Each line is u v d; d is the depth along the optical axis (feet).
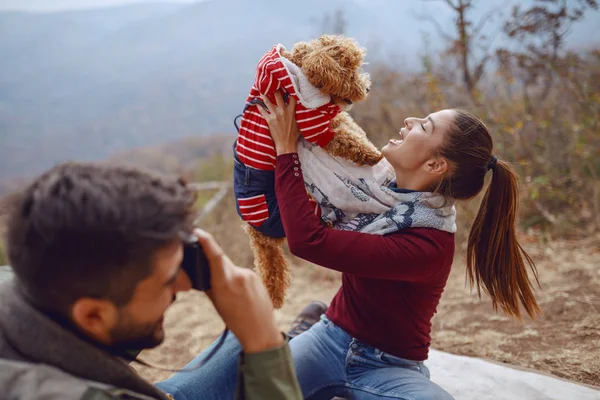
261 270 6.61
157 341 3.76
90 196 2.94
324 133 5.66
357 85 5.67
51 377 3.07
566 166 15.69
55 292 3.07
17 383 2.99
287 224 5.42
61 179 3.04
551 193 14.64
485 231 6.06
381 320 5.75
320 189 5.76
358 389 5.82
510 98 17.19
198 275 3.72
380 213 5.69
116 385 3.40
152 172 3.36
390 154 5.75
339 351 6.00
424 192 5.61
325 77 5.41
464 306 10.81
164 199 3.15
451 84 17.69
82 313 3.16
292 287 13.29
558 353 8.42
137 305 3.26
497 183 5.84
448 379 7.53
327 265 5.37
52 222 2.89
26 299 3.25
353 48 5.65
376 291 5.68
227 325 3.92
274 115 5.57
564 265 12.05
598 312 9.59
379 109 17.90
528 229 14.43
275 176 5.64
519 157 15.53
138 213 3.00
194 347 10.62
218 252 3.80
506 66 17.08
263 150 5.81
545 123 15.40
